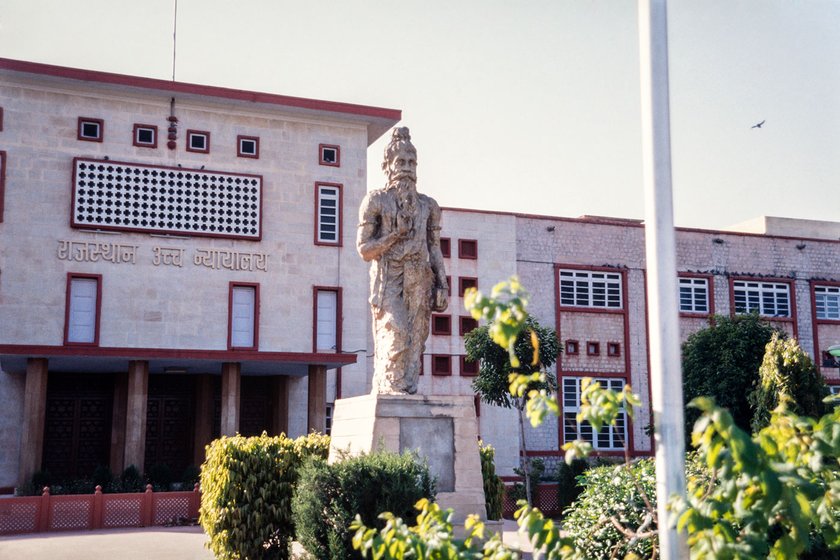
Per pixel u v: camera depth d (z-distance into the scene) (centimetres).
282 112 3666
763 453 454
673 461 579
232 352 3269
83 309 3291
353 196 3731
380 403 1251
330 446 1396
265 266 3547
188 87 3484
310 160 3691
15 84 3322
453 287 4194
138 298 3356
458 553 556
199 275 3450
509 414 4131
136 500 2388
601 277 4497
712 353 3391
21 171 3288
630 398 564
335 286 3634
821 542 822
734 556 455
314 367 3472
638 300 4531
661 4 645
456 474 1262
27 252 3247
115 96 3444
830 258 4912
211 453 1531
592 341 4412
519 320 513
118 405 3538
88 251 3316
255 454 1428
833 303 4884
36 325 3216
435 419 1273
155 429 3612
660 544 578
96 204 3356
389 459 1151
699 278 4681
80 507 2328
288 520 1405
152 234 3409
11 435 3322
